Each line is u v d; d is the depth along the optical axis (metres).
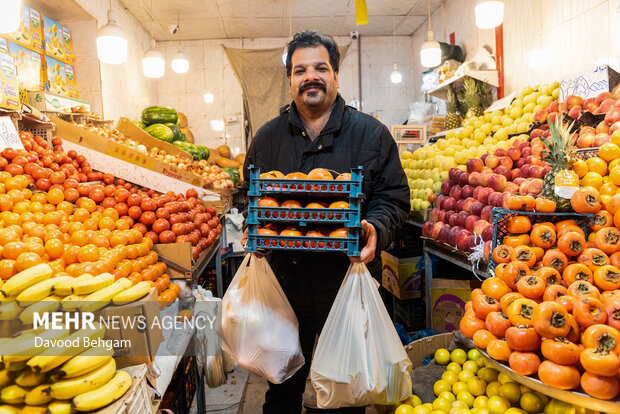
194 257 2.62
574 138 2.50
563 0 3.87
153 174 3.55
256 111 7.77
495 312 1.43
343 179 1.37
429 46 5.16
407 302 3.66
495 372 1.72
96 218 2.15
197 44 8.01
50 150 2.91
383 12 6.92
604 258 1.43
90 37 5.14
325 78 1.56
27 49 4.18
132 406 1.10
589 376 1.13
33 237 1.60
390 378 1.45
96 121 4.41
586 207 1.58
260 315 1.52
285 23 7.25
